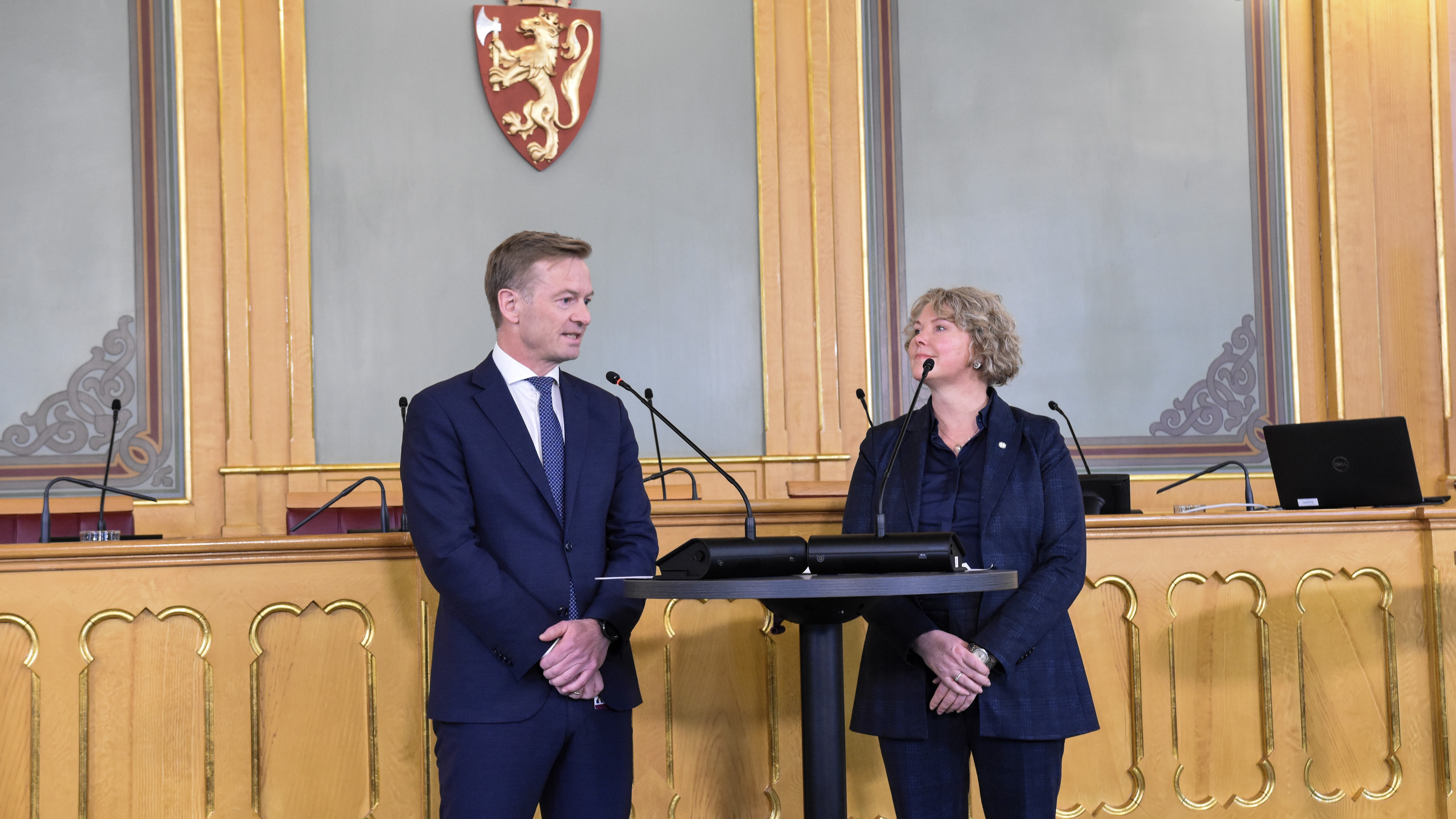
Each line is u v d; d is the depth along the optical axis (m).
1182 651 2.47
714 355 4.82
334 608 2.17
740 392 4.84
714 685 2.30
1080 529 1.96
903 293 4.96
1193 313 5.16
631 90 4.84
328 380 4.55
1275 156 5.26
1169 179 5.19
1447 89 5.25
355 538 2.17
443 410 1.84
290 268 4.54
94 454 4.41
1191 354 5.14
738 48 4.93
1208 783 2.46
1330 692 2.54
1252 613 2.52
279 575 2.15
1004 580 1.65
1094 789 2.41
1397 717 2.55
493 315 1.96
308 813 2.13
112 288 4.46
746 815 2.29
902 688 1.91
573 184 4.76
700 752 2.29
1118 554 2.46
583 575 1.84
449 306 4.65
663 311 4.80
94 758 2.07
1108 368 5.07
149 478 4.43
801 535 2.38
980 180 5.05
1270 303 5.23
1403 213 5.24
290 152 4.57
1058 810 2.38
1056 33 5.14
